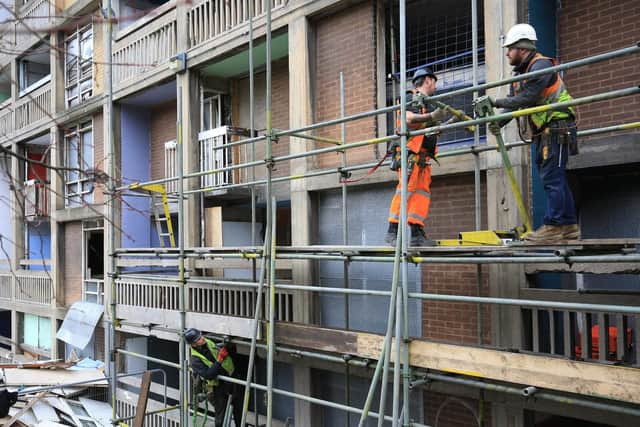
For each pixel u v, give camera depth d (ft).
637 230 21.02
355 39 27.58
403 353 16.48
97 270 51.34
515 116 14.32
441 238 23.97
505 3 21.21
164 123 44.50
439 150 24.23
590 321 17.10
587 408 17.16
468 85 25.62
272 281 21.26
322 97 29.07
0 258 64.34
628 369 13.69
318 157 28.89
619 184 21.59
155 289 34.32
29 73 60.95
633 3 20.27
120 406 39.60
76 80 49.47
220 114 39.27
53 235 52.54
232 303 31.09
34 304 55.31
